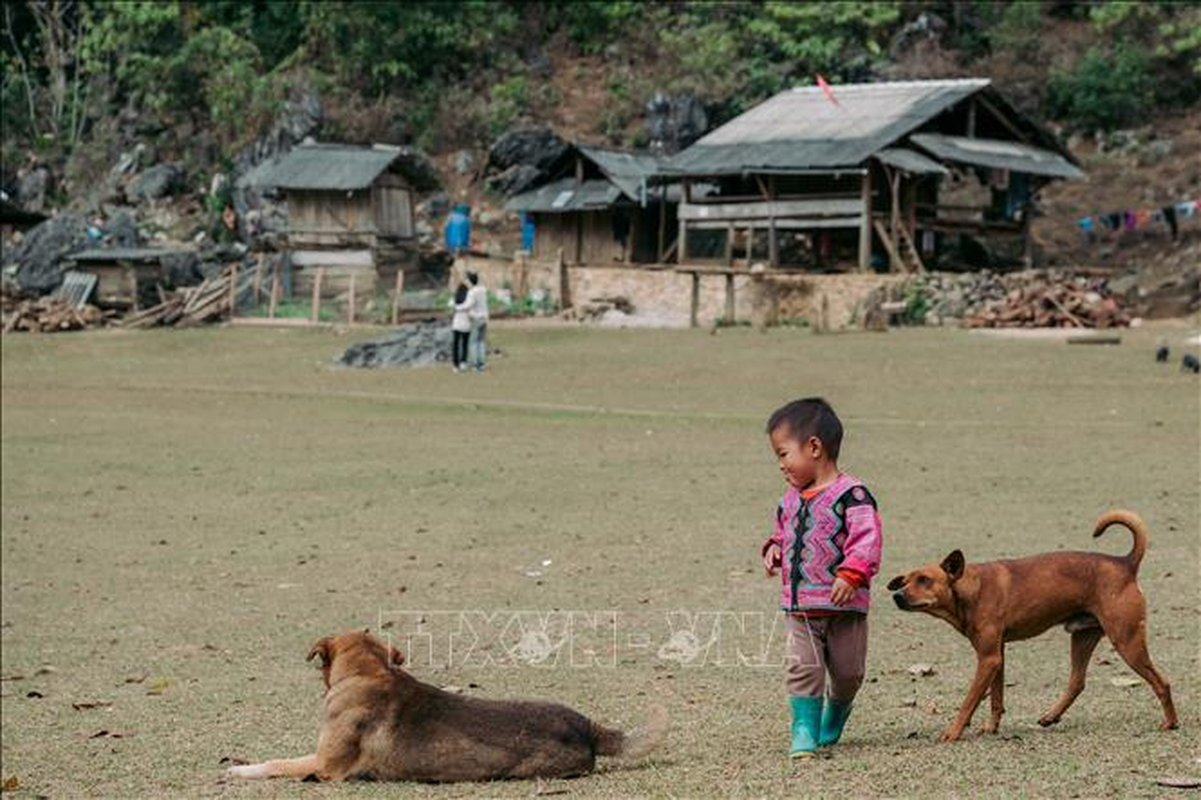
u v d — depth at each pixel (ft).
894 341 104.73
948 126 136.15
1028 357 93.76
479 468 64.23
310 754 24.84
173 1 186.60
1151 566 38.19
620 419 78.59
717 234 145.28
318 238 147.13
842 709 22.27
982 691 22.02
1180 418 69.92
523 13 199.82
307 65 187.42
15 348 124.06
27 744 26.91
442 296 138.10
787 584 21.86
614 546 45.96
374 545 48.34
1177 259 130.62
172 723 28.12
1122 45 172.96
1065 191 157.79
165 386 98.58
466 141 181.37
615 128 178.60
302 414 84.53
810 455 21.72
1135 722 23.25
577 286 135.03
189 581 44.01
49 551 49.67
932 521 47.03
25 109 193.57
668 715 25.03
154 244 160.76
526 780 21.04
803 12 178.09
